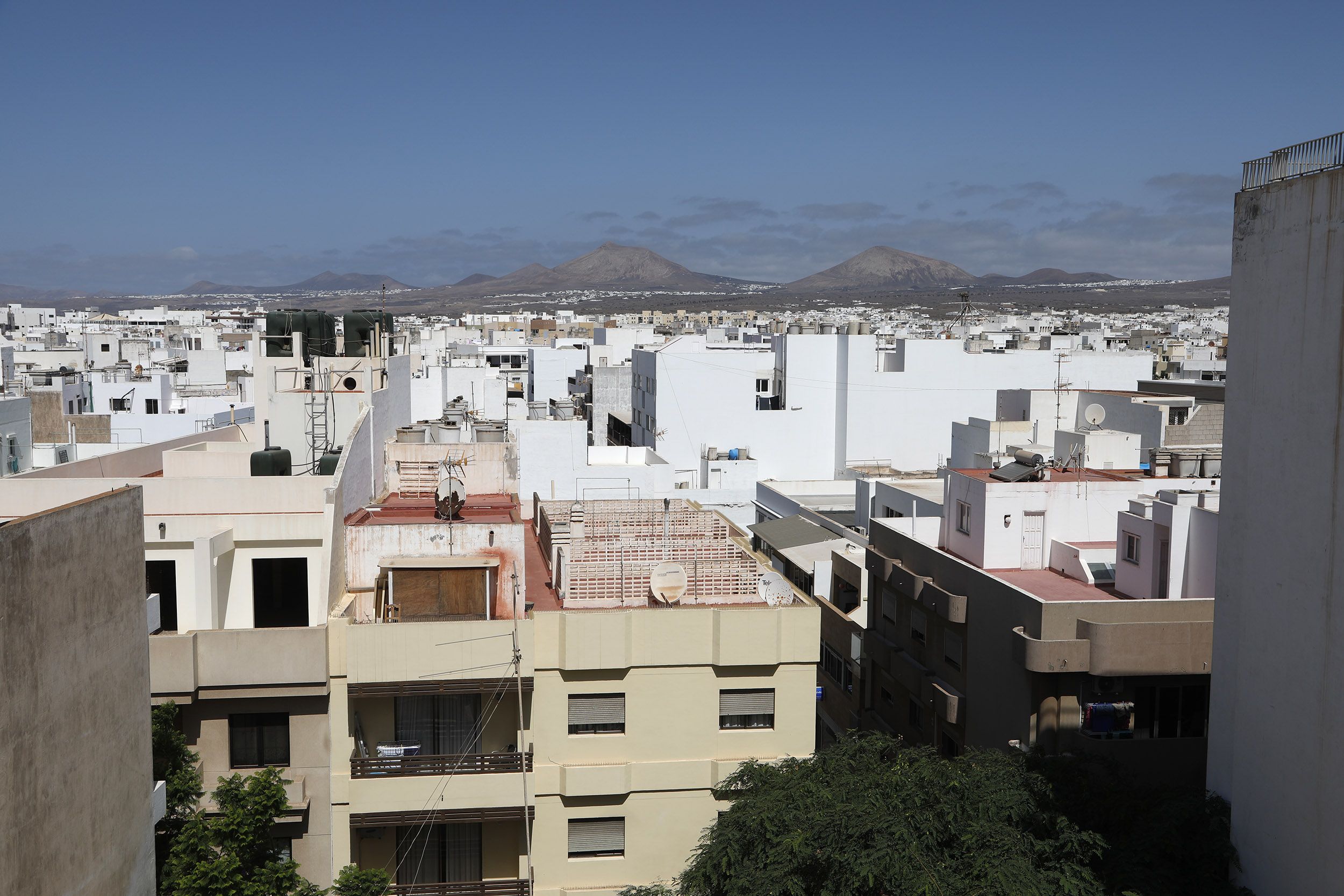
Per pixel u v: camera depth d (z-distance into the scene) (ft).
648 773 95.40
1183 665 100.89
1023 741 105.09
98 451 188.24
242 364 408.67
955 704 119.55
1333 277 71.26
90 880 60.03
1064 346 414.62
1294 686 74.95
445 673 92.07
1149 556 112.78
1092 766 96.07
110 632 62.69
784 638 96.17
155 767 82.58
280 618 98.89
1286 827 75.46
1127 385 342.44
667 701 96.22
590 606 102.53
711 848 87.25
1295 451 75.05
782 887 79.71
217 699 89.56
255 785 83.61
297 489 101.55
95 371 336.29
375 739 96.07
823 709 170.60
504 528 104.78
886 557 144.25
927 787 88.84
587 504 126.31
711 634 96.12
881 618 147.43
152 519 95.61
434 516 116.37
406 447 133.80
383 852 95.91
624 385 421.18
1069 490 130.52
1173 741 100.42
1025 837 83.61
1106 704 102.58
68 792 57.36
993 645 113.39
